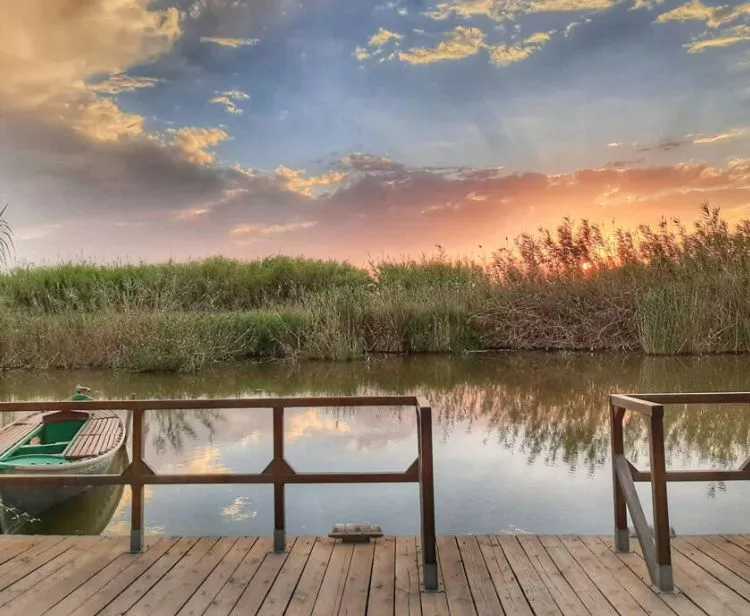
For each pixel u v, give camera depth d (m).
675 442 8.88
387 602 4.04
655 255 18.48
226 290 24.50
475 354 17.39
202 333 16.75
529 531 5.99
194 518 6.52
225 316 18.20
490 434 9.43
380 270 24.45
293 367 15.65
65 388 13.42
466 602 4.02
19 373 15.31
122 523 6.41
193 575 4.45
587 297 18.16
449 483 7.32
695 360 15.73
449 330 17.72
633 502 4.46
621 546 4.78
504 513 6.41
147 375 14.86
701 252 18.16
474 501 6.74
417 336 17.77
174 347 15.55
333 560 4.69
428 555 4.23
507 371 14.72
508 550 4.85
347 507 6.73
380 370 15.06
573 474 7.60
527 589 4.20
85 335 16.42
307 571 4.50
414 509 6.65
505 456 8.34
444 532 5.96
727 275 17.16
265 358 16.98
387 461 8.27
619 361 15.80
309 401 4.80
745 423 9.89
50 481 4.84
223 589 4.23
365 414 11.18
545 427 9.81
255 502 6.96
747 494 6.95
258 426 10.31
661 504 4.14
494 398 11.96
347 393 12.59
